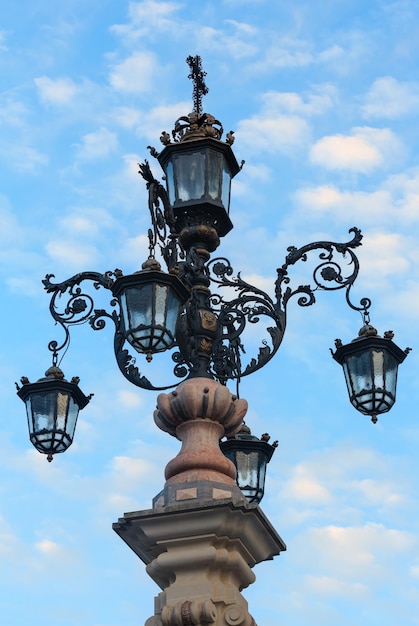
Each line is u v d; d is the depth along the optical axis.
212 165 12.95
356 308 13.33
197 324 12.13
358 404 13.20
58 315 13.04
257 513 10.83
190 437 11.42
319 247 13.23
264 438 14.51
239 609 10.62
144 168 12.15
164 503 11.02
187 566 10.71
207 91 13.88
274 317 12.75
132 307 11.50
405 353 13.41
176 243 12.22
